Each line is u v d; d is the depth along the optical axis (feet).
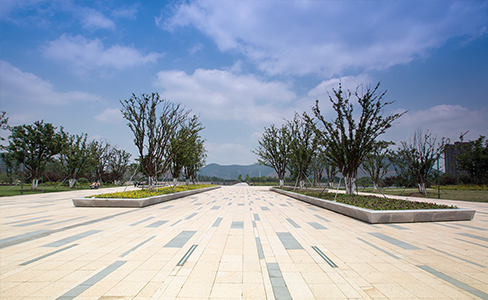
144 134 55.16
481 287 11.69
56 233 21.58
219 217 30.50
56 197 56.95
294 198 59.26
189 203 46.50
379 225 25.85
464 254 16.42
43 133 78.23
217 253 16.42
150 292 11.03
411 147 65.10
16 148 73.15
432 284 11.98
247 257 15.71
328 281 12.30
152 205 42.70
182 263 14.56
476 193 64.34
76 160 94.43
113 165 132.36
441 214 27.63
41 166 78.54
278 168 91.71
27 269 13.51
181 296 10.71
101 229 23.24
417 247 17.97
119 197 40.65
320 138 48.91
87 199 39.14
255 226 25.14
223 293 11.01
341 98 44.32
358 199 37.52
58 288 11.32
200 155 106.11
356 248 17.72
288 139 81.46
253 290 11.32
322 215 32.42
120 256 15.67
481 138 85.92
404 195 62.28
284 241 19.49
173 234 21.45
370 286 11.76
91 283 11.86
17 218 29.04
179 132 72.59
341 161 46.85
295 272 13.41
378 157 79.10
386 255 16.20
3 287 11.36
